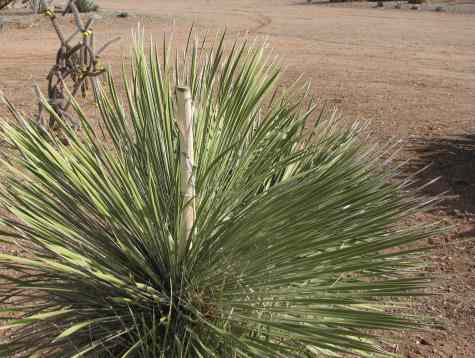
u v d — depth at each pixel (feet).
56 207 8.53
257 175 8.54
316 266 7.85
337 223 7.74
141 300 8.19
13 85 41.65
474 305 13.82
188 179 8.11
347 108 35.73
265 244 7.71
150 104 8.95
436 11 126.41
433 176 23.03
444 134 29.53
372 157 8.99
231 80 9.07
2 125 8.41
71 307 8.52
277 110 9.15
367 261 7.97
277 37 76.69
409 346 12.42
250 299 7.98
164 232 8.22
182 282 7.98
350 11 129.18
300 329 7.52
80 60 22.49
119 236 8.40
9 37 75.05
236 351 7.55
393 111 35.24
